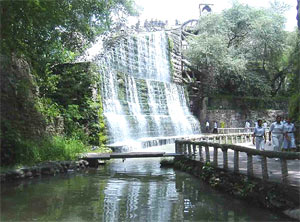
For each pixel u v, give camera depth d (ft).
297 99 66.08
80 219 24.84
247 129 130.72
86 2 54.13
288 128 46.14
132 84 101.81
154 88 112.98
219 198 31.63
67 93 73.05
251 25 147.95
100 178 42.63
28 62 57.21
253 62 156.04
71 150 54.03
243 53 152.15
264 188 28.25
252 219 24.59
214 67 140.15
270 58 149.89
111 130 76.54
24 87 51.57
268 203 27.09
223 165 37.68
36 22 44.68
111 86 89.40
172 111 119.85
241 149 32.94
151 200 30.83
